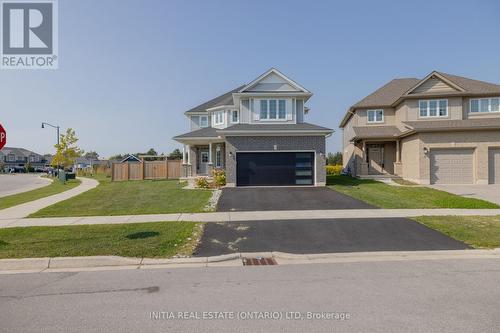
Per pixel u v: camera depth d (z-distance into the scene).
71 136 39.34
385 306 4.30
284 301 4.50
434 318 3.95
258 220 10.04
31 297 4.75
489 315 4.02
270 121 21.55
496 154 20.81
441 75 24.31
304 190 17.33
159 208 12.38
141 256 6.68
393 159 27.86
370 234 8.41
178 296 4.72
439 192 16.67
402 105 25.84
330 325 3.79
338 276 5.54
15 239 7.89
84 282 5.36
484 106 24.48
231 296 4.70
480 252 6.97
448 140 21.00
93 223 9.78
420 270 5.85
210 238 8.10
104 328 3.79
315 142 19.34
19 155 91.81
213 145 26.52
